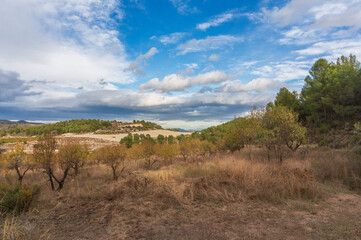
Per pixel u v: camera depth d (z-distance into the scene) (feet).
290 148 50.60
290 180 23.04
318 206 17.39
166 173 30.45
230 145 62.34
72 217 16.47
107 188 25.04
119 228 13.93
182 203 19.29
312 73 146.72
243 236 12.14
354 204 17.65
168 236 12.22
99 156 61.72
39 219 16.07
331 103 113.91
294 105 148.46
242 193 21.67
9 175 39.68
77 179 36.99
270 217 15.38
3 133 569.64
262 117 52.19
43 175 42.06
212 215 16.16
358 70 113.29
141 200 20.16
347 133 96.02
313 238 11.59
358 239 11.15
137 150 53.62
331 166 30.48
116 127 556.92
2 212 17.51
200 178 27.32
